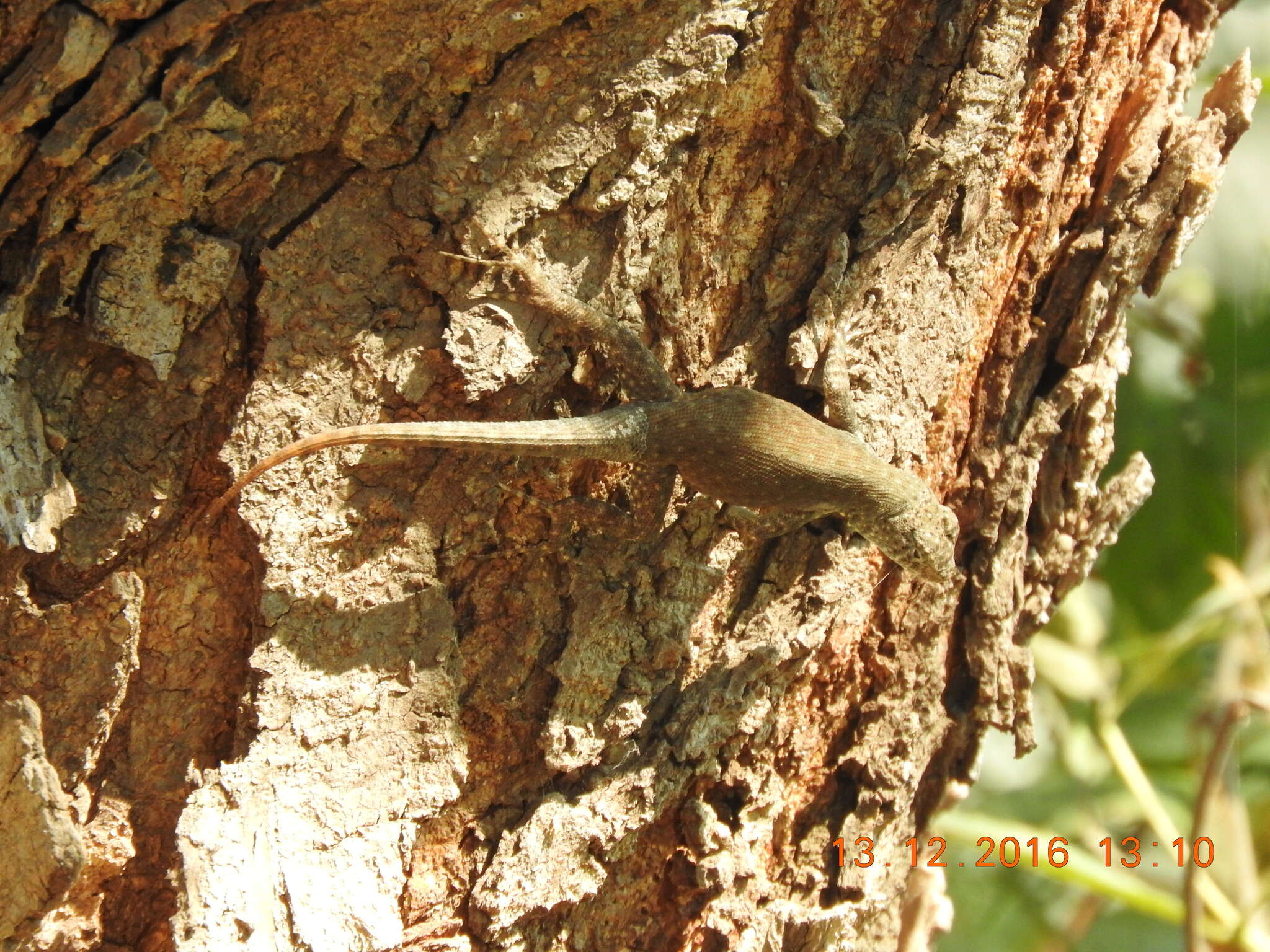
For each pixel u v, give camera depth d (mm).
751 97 496
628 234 493
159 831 484
